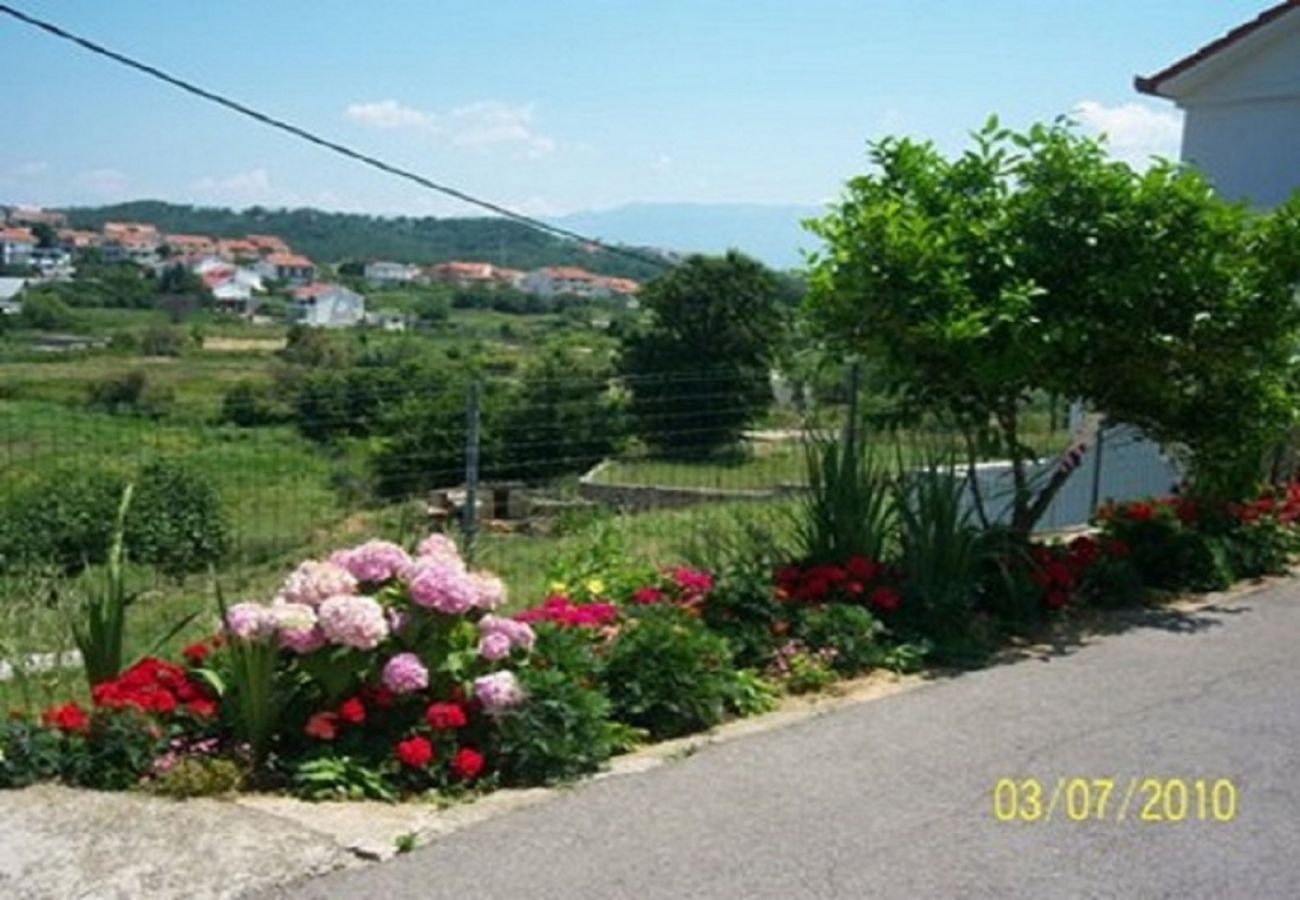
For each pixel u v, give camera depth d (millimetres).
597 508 12352
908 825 5020
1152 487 13836
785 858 4680
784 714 6543
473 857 4609
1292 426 10852
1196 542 9922
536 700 5559
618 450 13930
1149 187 8750
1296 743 6164
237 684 5332
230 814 4832
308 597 5473
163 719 5324
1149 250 8773
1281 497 11633
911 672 7383
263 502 13102
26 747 5059
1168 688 7066
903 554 8273
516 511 13609
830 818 5070
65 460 12914
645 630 6371
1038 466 10688
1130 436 12727
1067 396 9672
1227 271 8953
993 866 4664
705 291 27188
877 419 9617
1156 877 4621
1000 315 8273
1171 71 15992
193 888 4266
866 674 7277
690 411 13352
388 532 11953
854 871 4586
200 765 5086
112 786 5043
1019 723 6371
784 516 9141
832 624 7352
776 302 27484
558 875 4480
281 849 4555
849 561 8094
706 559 8547
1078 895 4453
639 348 27531
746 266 27859
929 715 6484
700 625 6887
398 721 5438
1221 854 4844
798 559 8273
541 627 6250
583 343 30203
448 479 13984
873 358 8930
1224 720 6500
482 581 5688
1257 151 15742
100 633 5996
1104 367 9453
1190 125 16266
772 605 7406
